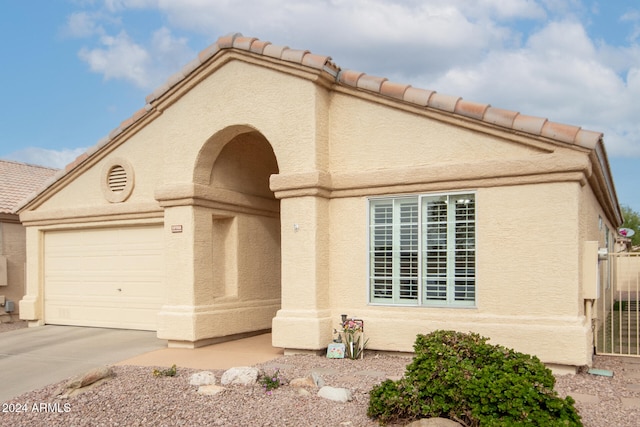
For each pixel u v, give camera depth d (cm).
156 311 1301
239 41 1062
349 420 656
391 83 980
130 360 998
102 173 1368
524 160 876
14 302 1644
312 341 976
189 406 719
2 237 1641
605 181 1136
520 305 880
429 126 955
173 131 1148
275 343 1005
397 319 963
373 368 889
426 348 668
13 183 1866
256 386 784
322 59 987
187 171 1127
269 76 1048
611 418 645
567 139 843
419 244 959
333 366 905
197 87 1124
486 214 909
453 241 941
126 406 730
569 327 839
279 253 1358
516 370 608
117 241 1371
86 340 1227
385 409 637
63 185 1441
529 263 877
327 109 1037
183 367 926
